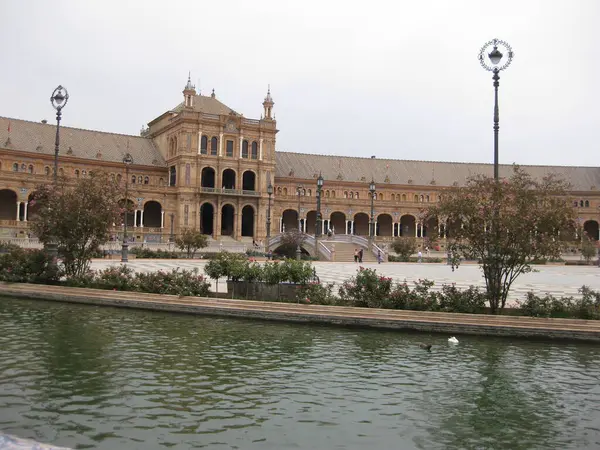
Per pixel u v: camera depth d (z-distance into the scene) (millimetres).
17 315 22844
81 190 30219
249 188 106625
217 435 10328
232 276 25391
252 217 104938
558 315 21578
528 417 11859
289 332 20500
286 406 12086
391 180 121875
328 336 19938
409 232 121188
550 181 22578
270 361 16000
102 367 14734
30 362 15023
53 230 29516
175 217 97062
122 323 21453
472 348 18547
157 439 10047
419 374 15039
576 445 10414
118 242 74812
